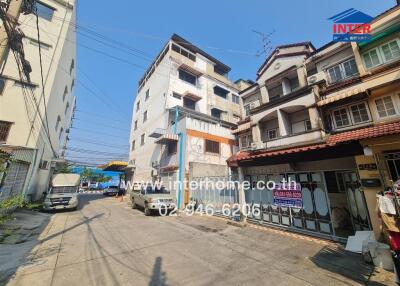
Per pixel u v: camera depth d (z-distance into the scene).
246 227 8.80
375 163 5.88
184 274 4.21
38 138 12.54
